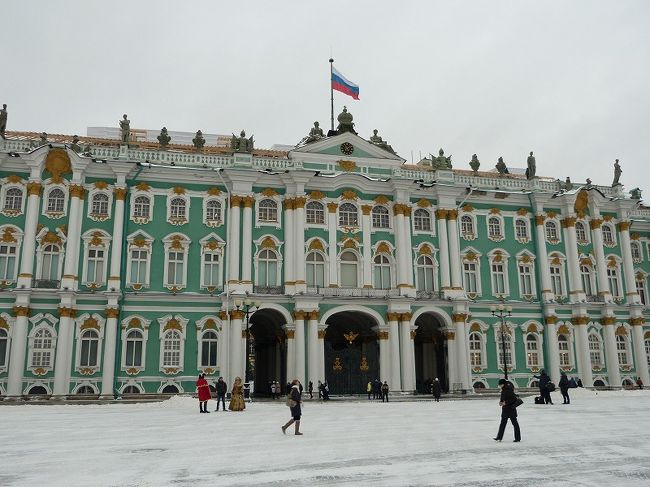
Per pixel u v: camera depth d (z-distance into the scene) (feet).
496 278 197.06
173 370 165.17
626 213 214.48
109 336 161.27
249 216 175.83
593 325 202.28
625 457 58.44
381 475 50.29
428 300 183.62
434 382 154.20
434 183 191.42
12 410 124.36
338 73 195.83
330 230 181.78
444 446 65.98
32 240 162.20
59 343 157.89
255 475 50.65
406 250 184.44
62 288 160.04
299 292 172.35
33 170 165.07
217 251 174.81
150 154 176.35
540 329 196.34
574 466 53.88
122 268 167.32
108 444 69.31
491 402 144.36
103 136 231.50
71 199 166.30
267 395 196.44
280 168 184.14
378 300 178.60
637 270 217.77
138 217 172.14
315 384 167.84
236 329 166.20
